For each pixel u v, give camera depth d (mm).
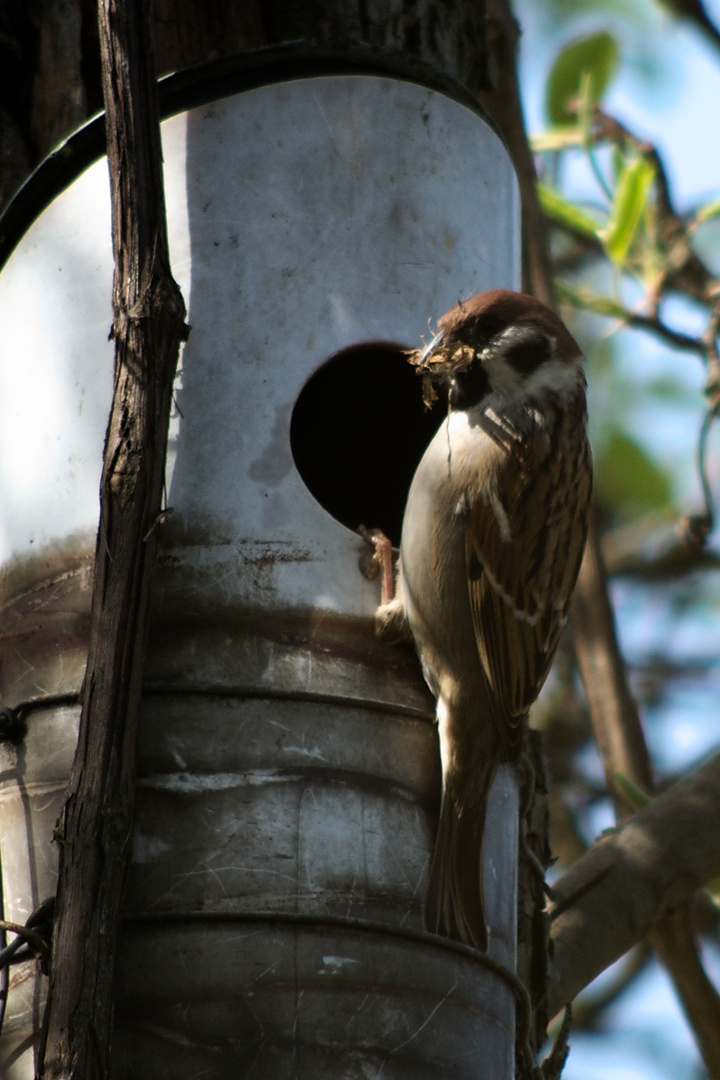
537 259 9484
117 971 5465
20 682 6133
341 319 6520
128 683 5379
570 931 7594
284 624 6062
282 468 6254
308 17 7531
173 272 6426
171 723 5809
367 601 6262
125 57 5832
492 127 7375
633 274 10469
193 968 5520
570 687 12109
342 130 6723
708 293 10477
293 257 6516
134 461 5535
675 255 10336
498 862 6461
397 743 6168
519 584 7059
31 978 5637
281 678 5980
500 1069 6066
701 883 7934
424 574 6707
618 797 8664
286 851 5738
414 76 6961
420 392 7766
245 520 6145
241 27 7500
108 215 6512
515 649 6953
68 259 6562
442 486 6992
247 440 6250
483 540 6957
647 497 12344
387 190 6754
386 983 5719
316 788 5875
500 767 6695
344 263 6594
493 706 6594
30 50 7664
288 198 6570
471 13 8250
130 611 5430
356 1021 5617
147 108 5820
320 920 5676
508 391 7336
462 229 6988
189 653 5922
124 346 5645
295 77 6715
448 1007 5848
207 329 6352
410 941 5832
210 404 6258
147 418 5574
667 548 12758
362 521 7902
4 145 7535
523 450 7168
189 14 7500
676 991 8266
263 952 5582
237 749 5824
